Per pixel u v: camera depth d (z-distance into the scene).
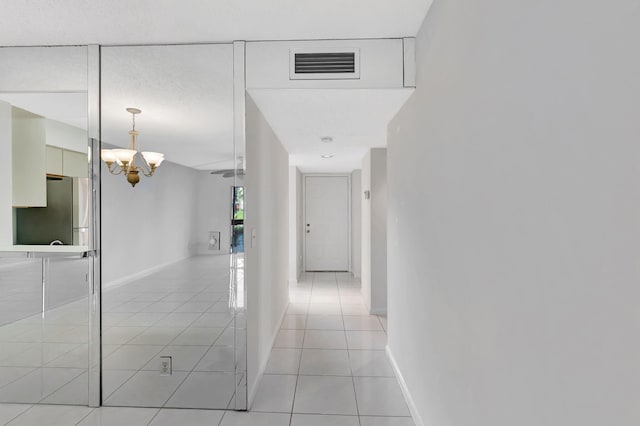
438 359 1.92
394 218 3.10
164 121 2.54
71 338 2.59
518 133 1.14
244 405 2.48
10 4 2.01
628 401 0.74
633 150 0.71
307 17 2.16
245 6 2.04
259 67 2.46
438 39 1.90
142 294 2.57
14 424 2.32
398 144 2.93
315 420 2.37
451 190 1.73
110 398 2.55
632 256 0.72
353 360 3.30
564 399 0.93
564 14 0.91
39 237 2.87
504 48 1.22
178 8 2.06
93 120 2.53
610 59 0.77
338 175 7.54
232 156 2.51
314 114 3.02
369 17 2.16
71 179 2.87
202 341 2.54
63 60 2.53
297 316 4.60
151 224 2.58
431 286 2.05
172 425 2.31
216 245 2.54
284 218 4.56
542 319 1.02
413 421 2.36
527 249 1.09
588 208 0.84
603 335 0.80
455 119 1.67
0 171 2.66
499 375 1.27
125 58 2.52
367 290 4.93
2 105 2.67
